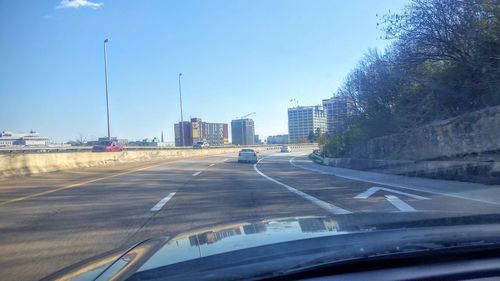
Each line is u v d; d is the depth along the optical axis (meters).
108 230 9.07
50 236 8.70
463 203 11.60
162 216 10.62
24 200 14.52
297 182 20.12
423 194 13.98
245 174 26.58
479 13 21.30
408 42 24.75
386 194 14.29
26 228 9.61
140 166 37.69
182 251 2.99
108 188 17.98
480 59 21.86
